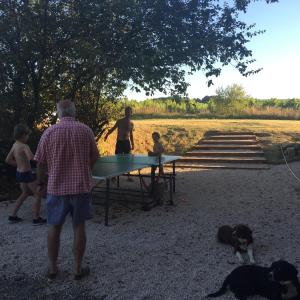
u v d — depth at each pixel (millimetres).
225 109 30719
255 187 10430
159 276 4930
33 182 7180
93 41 9664
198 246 6020
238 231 5543
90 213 4773
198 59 9578
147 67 9156
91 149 4770
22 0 9445
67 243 6125
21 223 7312
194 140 17453
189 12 9609
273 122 22203
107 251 5809
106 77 10805
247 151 15664
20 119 10602
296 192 9711
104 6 9445
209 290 4555
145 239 6371
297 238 6359
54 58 10359
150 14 9641
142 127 18891
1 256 5672
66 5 9781
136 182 11281
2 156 10031
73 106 4891
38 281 4840
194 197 9359
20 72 10031
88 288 4621
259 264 5293
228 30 9805
